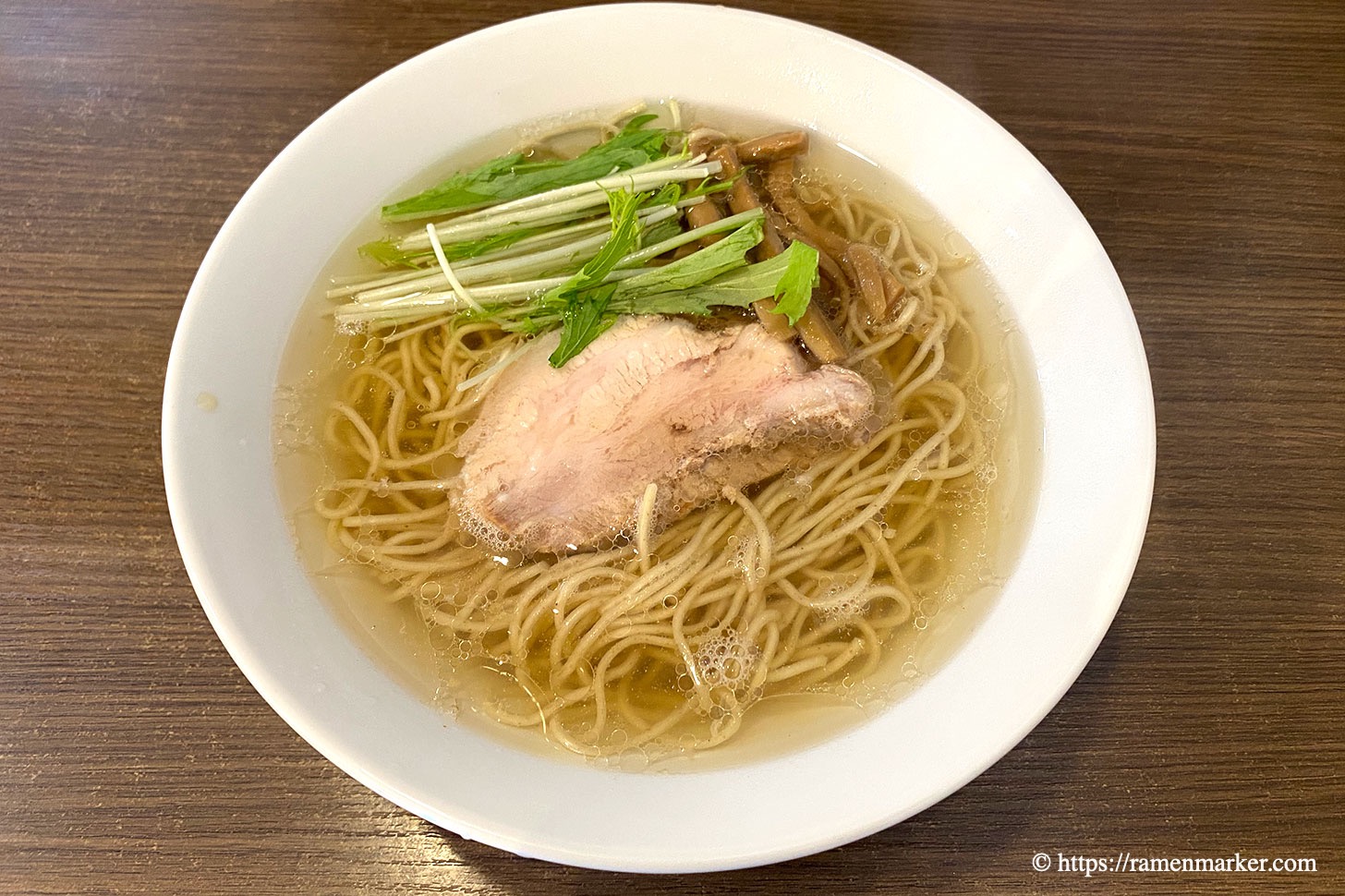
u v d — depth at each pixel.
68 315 0.28
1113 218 0.30
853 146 0.30
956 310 0.29
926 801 0.20
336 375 0.28
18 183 0.29
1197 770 0.24
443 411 0.28
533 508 0.27
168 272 0.29
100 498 0.26
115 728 0.24
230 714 0.24
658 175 0.28
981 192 0.29
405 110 0.28
